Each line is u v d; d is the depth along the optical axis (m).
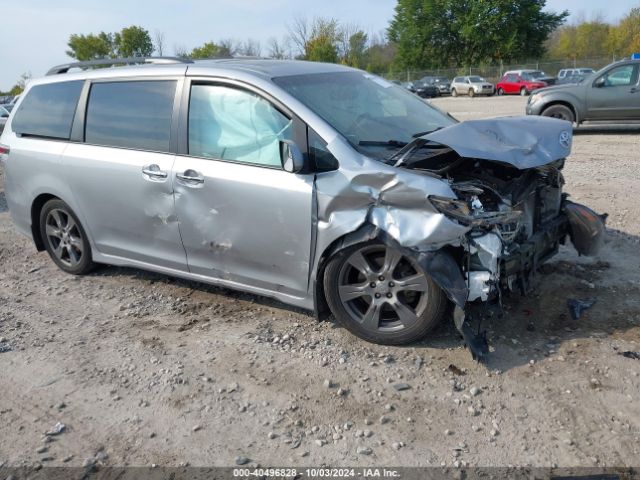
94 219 5.06
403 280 3.78
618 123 14.66
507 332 4.04
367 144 3.92
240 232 4.17
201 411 3.44
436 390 3.48
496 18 52.31
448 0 53.75
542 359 3.72
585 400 3.32
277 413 3.38
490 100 33.62
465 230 3.46
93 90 5.03
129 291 5.16
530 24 52.94
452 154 3.88
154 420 3.39
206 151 4.30
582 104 13.46
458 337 4.00
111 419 3.42
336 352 3.93
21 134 5.54
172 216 4.49
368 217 3.67
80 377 3.86
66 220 5.46
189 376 3.78
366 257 3.86
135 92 4.73
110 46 59.47
